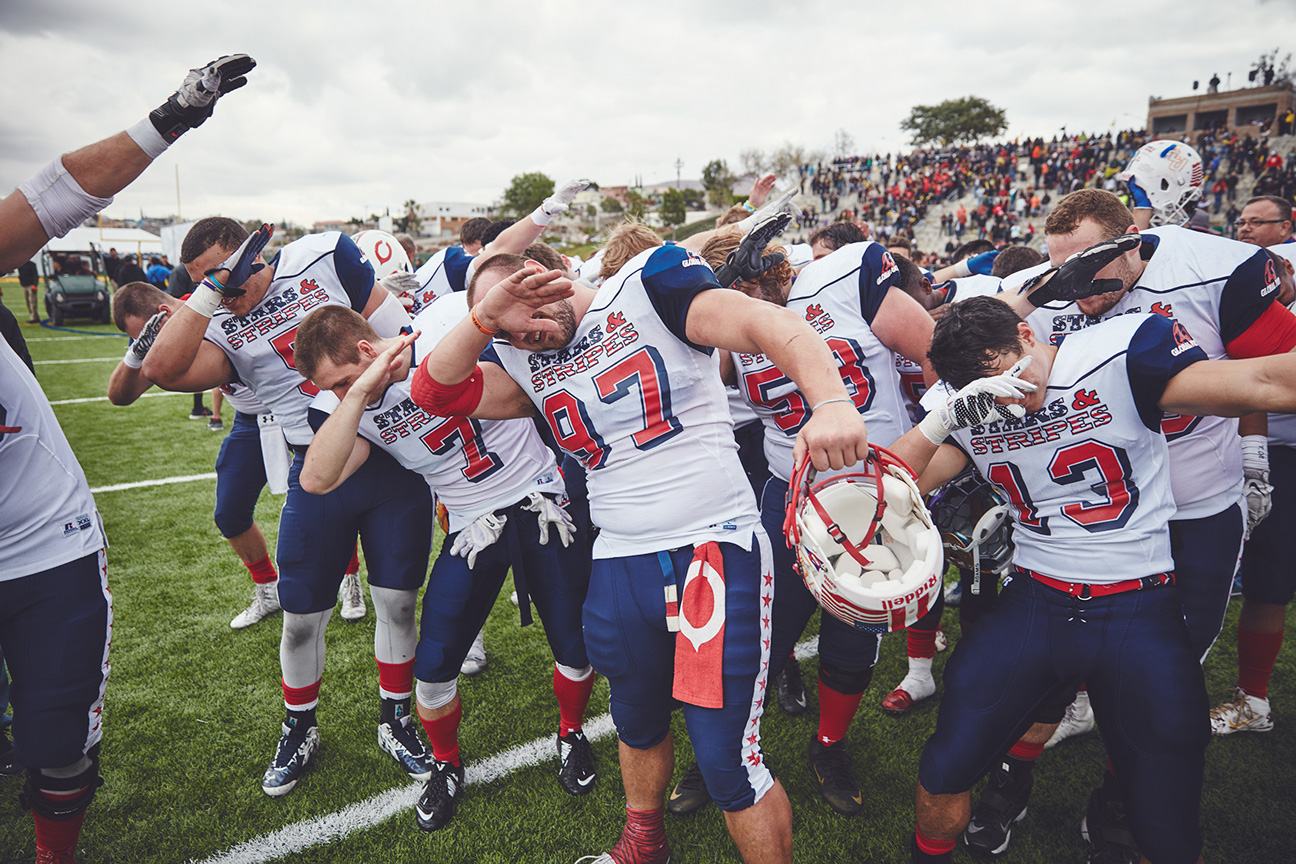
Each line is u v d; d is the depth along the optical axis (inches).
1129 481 61.7
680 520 60.7
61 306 599.8
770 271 82.0
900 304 83.0
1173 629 61.2
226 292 80.7
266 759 98.7
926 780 67.2
